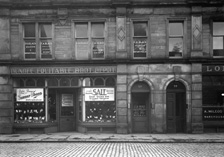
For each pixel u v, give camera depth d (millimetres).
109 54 17453
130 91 17297
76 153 11023
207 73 17172
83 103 17594
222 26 17578
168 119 17594
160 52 17359
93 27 17797
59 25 17609
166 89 17484
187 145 13273
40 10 17609
